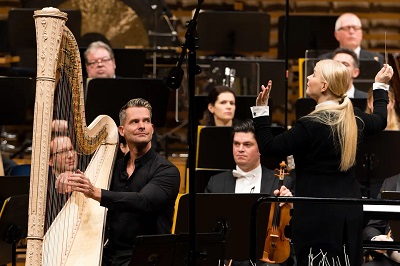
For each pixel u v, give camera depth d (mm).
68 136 10781
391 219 11188
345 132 10477
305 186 10602
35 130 7996
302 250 10547
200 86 19062
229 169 14727
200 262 10430
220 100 16141
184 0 25391
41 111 7996
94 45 16984
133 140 12297
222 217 11820
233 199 11812
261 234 11945
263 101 10898
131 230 12102
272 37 25250
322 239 10484
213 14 20688
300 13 25500
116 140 12367
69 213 11367
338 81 10766
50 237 10789
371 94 14180
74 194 11766
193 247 9609
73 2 20422
